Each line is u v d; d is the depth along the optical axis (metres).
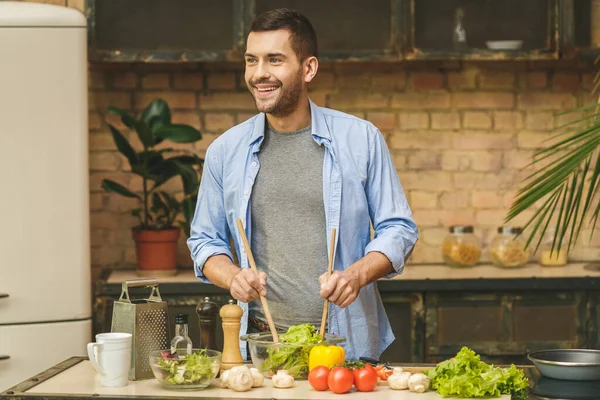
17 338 3.82
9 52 3.78
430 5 4.34
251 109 4.67
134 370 2.22
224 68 4.64
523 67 4.72
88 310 3.92
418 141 4.71
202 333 2.34
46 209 3.83
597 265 4.46
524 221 4.73
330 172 2.59
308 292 2.58
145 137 4.17
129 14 4.24
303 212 2.60
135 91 4.62
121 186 4.28
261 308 2.62
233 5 4.24
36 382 2.17
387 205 2.62
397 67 4.69
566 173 2.50
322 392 2.09
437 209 4.72
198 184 4.29
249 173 2.63
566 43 4.32
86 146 3.88
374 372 2.11
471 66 4.71
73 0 4.36
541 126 4.73
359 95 4.69
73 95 3.85
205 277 2.65
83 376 2.26
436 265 4.64
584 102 4.73
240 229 2.39
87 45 4.15
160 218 4.38
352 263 2.62
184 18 4.26
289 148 2.63
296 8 4.30
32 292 3.83
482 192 4.72
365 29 4.31
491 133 4.72
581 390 2.14
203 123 4.66
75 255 3.87
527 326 4.12
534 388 2.16
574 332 4.14
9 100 3.79
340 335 2.52
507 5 4.34
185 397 2.01
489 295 4.11
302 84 2.56
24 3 3.86
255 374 2.15
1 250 3.79
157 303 2.28
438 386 2.08
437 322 4.09
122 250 4.62
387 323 2.77
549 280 4.10
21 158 3.80
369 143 2.63
